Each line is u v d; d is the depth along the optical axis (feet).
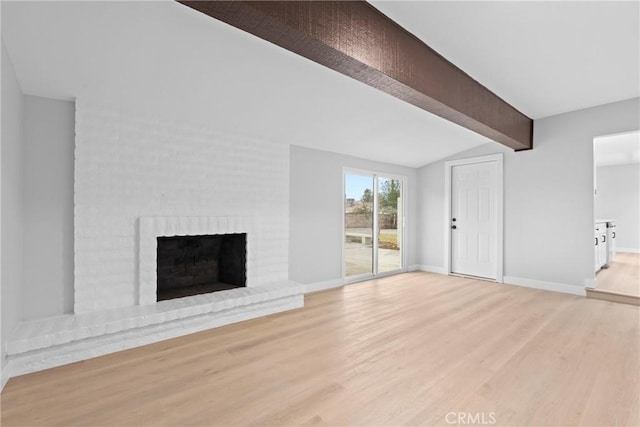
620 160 25.00
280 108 10.91
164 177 10.07
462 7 7.38
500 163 16.39
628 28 8.09
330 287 15.47
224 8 5.19
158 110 9.77
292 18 5.76
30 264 8.20
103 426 5.27
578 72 10.52
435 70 9.27
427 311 11.64
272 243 12.86
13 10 5.96
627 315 11.11
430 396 6.14
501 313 11.36
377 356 7.89
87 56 7.35
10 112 6.85
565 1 7.18
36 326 7.73
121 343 8.34
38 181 8.30
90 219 8.84
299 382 6.67
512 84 11.43
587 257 13.75
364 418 5.48
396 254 19.39
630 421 5.36
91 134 8.82
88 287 8.83
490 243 17.07
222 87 9.29
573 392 6.26
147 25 6.79
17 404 5.89
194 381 6.72
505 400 6.00
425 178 20.01
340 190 16.05
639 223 26.37
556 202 14.65
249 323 10.36
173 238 11.99
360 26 7.06
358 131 13.60
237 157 11.83
